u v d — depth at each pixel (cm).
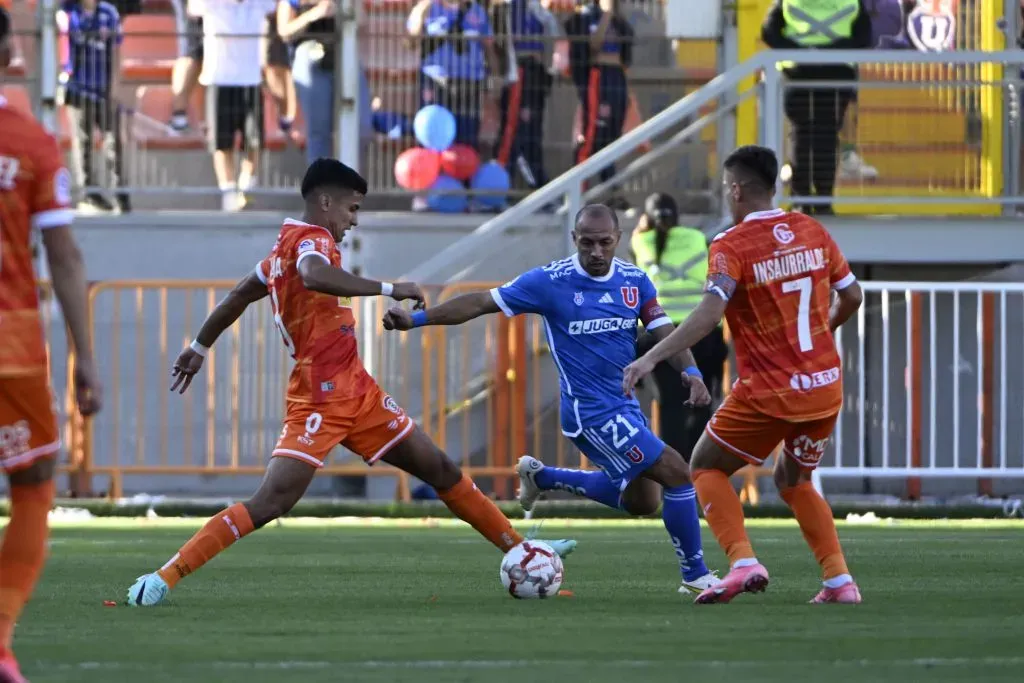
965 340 4688
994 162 4731
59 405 4597
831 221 4666
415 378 4622
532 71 4888
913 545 3297
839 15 4694
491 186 4897
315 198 2261
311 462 2206
